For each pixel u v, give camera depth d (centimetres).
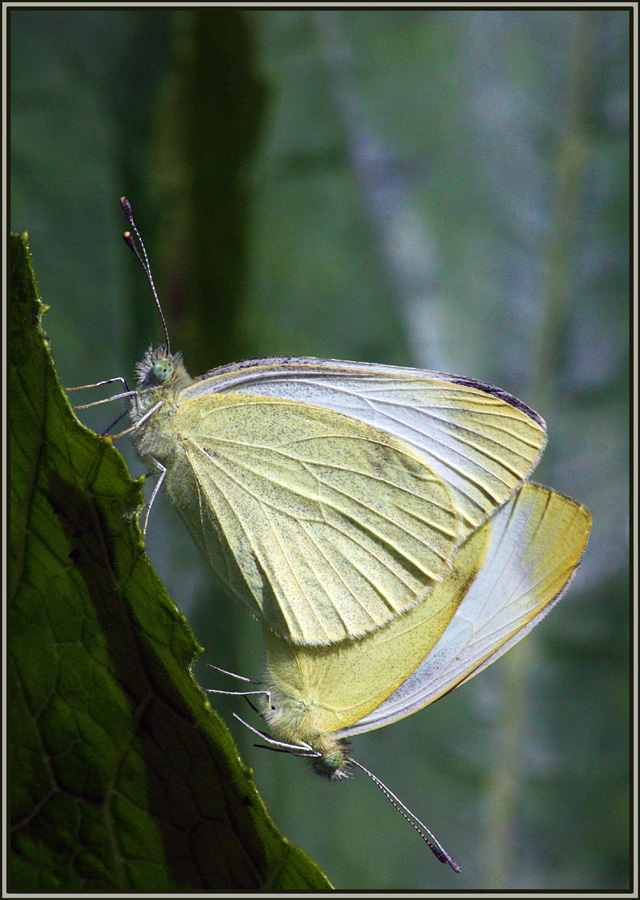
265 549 47
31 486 44
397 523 47
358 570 47
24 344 44
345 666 47
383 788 47
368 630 47
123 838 45
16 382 44
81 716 45
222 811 45
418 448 47
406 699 47
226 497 47
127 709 45
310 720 47
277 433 47
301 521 47
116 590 44
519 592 47
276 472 47
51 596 44
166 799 45
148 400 47
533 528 47
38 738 45
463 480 47
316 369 47
